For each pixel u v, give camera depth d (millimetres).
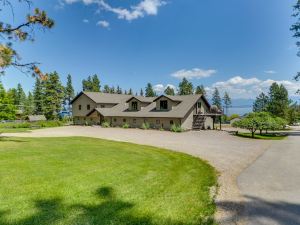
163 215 5824
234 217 5852
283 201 6957
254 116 31438
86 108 51750
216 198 7148
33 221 5324
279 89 69000
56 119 68375
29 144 17484
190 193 7488
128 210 6035
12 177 8430
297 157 14562
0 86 22516
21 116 76312
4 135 27484
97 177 8758
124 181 8438
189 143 21578
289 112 72688
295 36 28500
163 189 7773
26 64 15219
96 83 95812
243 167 11625
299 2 27391
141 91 111062
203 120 42000
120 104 49969
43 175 8773
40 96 80312
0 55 13414
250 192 7758
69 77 91188
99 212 5867
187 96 42312
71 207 6102
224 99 127500
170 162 12430
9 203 6234
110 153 14133
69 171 9445
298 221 5672
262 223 5562
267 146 20031
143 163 11703
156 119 39688
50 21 15094
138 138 25703
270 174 10203
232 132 36438
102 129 39688
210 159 13742
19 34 14531
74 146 16703
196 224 5438
